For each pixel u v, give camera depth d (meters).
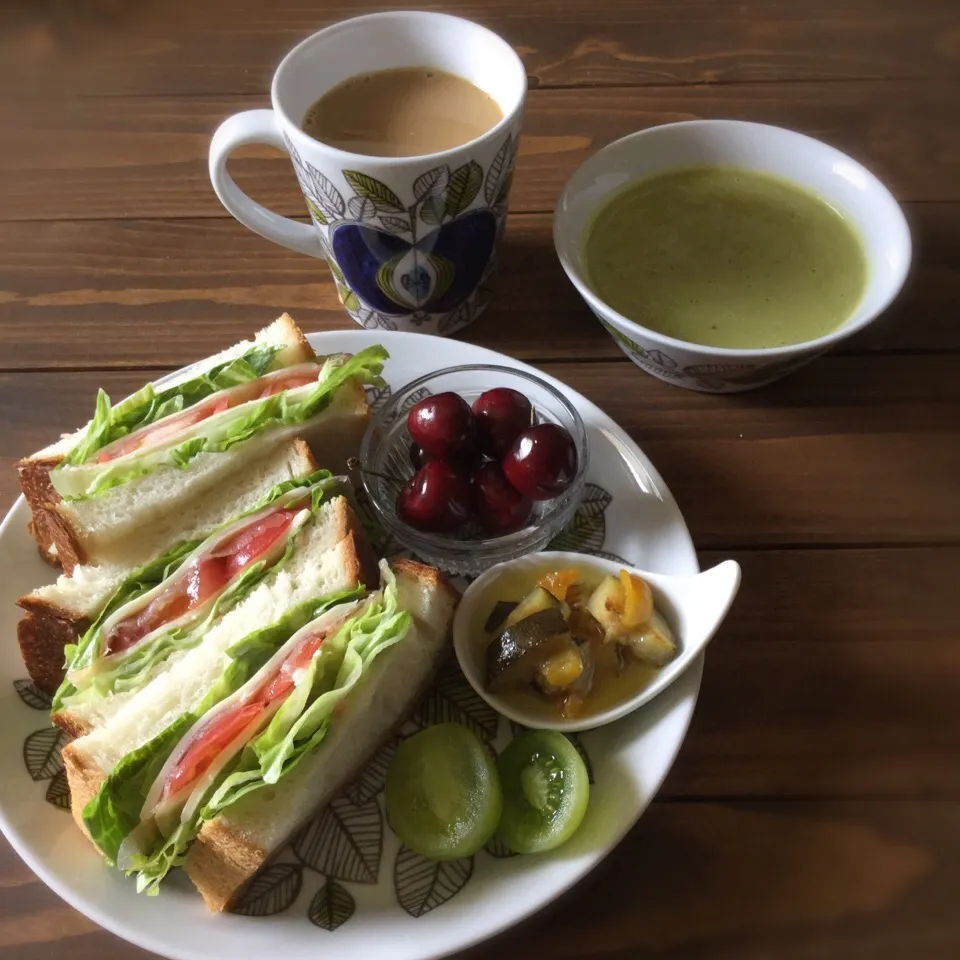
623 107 0.53
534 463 0.36
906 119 0.52
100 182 0.52
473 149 0.38
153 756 0.34
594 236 0.44
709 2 0.59
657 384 0.44
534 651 0.33
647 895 0.32
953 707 0.35
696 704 0.35
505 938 0.31
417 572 0.36
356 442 0.42
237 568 0.39
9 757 0.34
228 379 0.41
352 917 0.31
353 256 0.41
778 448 0.42
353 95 0.42
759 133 0.45
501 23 0.58
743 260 0.43
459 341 0.43
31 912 0.32
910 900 0.32
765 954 0.31
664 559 0.37
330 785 0.34
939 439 0.41
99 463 0.40
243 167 0.52
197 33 0.59
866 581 0.38
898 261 0.40
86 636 0.37
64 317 0.46
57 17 0.60
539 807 0.32
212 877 0.32
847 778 0.34
